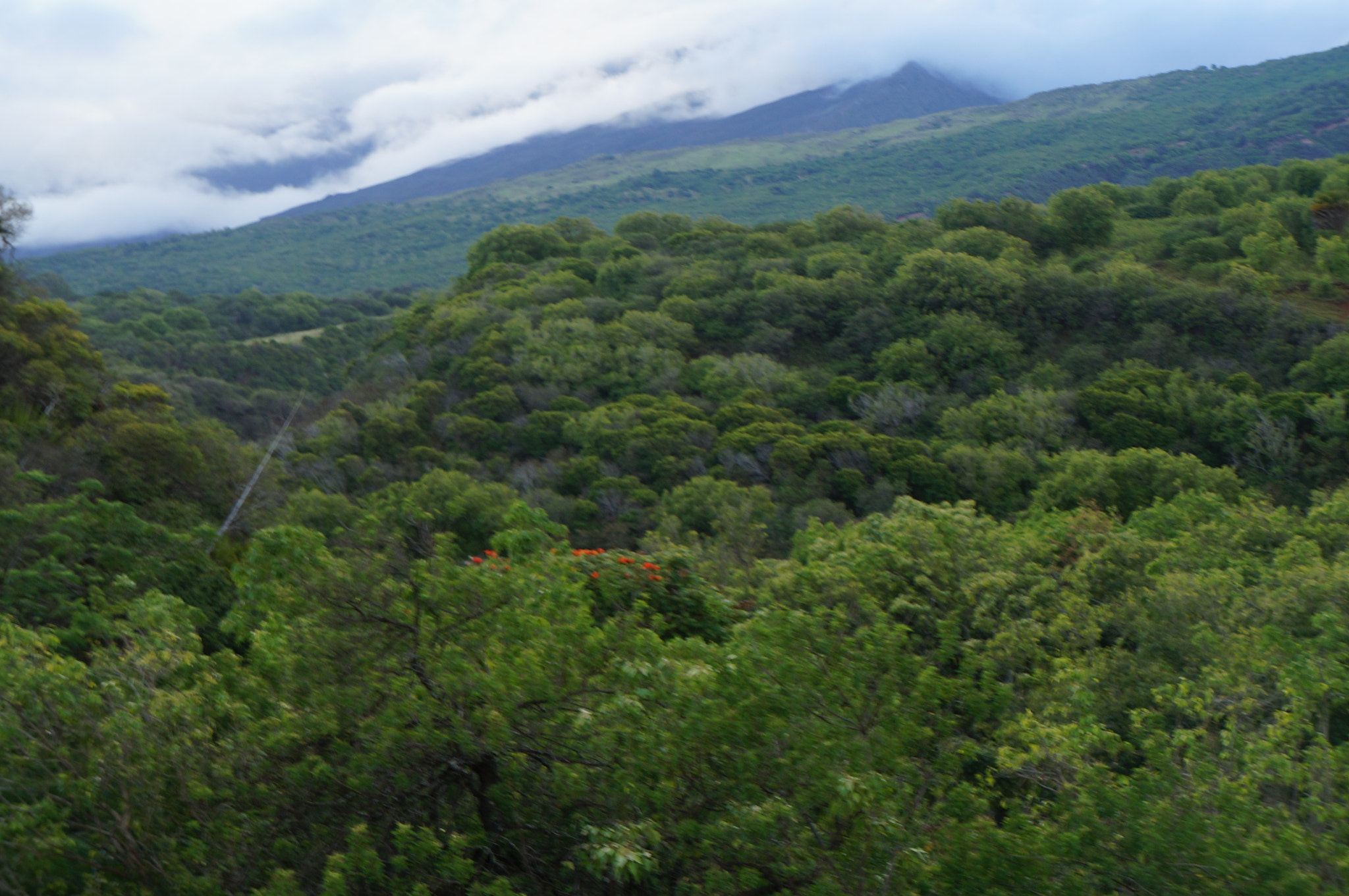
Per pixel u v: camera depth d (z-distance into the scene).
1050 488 39.56
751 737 5.69
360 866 5.08
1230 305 59.59
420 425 56.78
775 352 67.25
